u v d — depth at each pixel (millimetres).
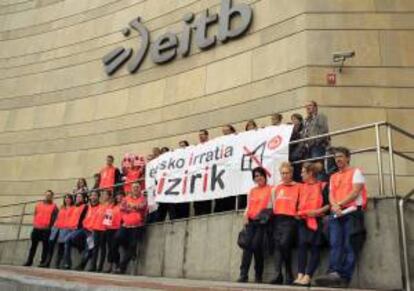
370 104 12797
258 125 13734
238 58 14938
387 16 13617
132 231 10891
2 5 22828
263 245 8539
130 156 12750
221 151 10367
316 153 9445
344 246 7473
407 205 7910
